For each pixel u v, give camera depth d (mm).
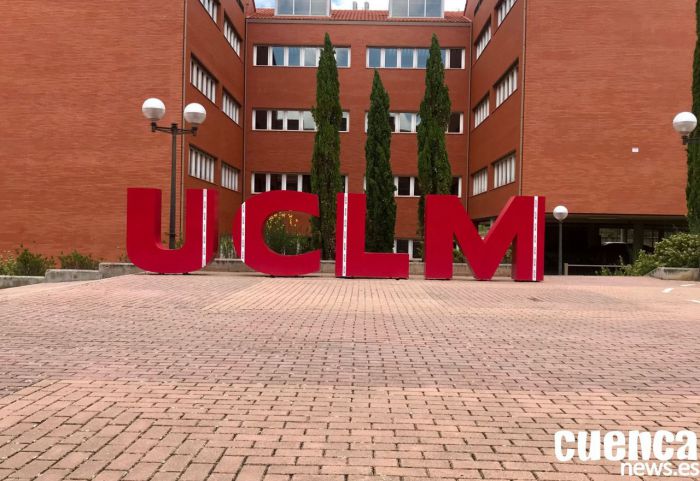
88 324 8383
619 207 23719
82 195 22406
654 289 14180
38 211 22516
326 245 21391
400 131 33469
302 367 6020
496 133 27766
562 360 6484
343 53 33500
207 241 16031
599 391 5262
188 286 13289
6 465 3496
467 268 19188
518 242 16203
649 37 23578
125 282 13977
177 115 22172
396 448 3840
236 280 14812
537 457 3725
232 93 29969
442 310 10242
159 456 3648
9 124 22609
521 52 24141
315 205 15914
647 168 23656
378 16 35000
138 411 4520
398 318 9281
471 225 16188
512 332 8172
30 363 6047
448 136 33625
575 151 23766
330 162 21453
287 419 4383
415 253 33406
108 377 5523
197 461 3576
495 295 12609
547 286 14781
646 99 23625
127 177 22250
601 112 23703
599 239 31453
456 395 5082
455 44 33406
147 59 22250
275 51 33375
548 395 5117
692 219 18703
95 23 22391
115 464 3523
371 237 23766
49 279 17219
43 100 22547
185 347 6910
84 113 22422
